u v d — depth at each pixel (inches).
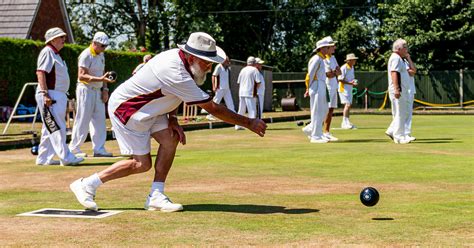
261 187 276.5
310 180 295.7
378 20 1758.1
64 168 358.3
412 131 644.1
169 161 224.2
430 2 1405.0
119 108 218.7
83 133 411.2
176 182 292.7
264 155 409.7
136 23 1756.9
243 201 241.1
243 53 1820.9
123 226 197.3
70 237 182.7
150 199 223.9
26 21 1094.4
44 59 362.6
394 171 323.9
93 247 170.6
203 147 477.7
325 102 513.7
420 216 207.0
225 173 322.7
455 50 1423.5
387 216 207.6
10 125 681.6
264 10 1732.3
